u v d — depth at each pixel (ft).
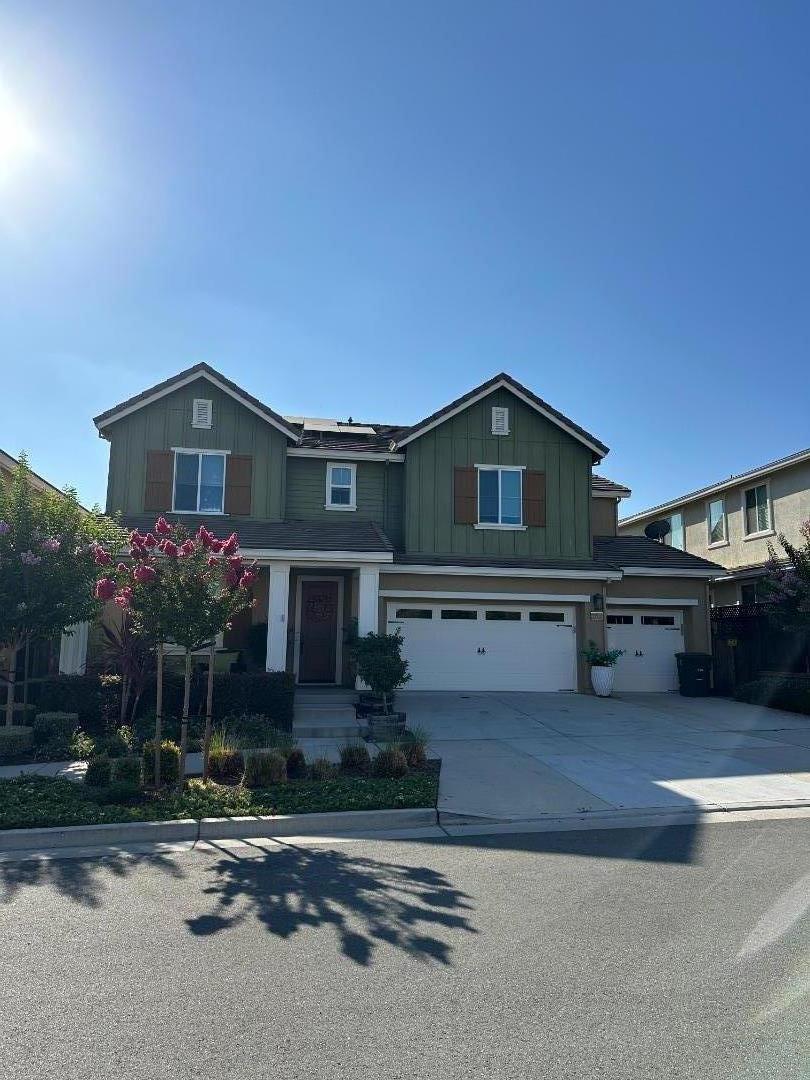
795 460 67.77
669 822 25.90
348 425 75.97
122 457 58.23
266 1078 10.86
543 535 62.75
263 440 60.13
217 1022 12.37
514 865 21.02
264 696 42.70
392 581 58.65
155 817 24.58
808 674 53.98
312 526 57.26
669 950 15.19
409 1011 12.75
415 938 15.81
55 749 35.17
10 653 40.52
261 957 14.87
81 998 13.19
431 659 59.16
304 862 21.33
